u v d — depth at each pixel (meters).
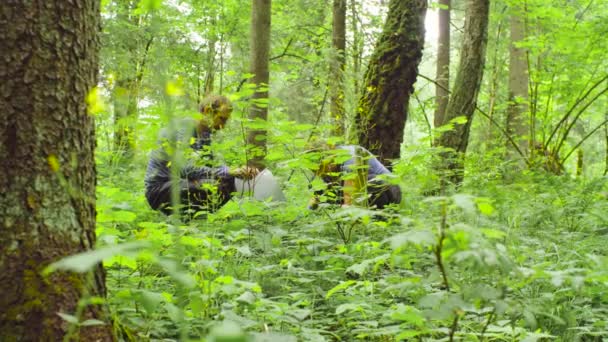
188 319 2.15
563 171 10.59
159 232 2.59
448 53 13.92
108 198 2.76
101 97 1.71
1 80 1.86
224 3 10.52
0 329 1.76
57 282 1.83
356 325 2.65
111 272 2.62
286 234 3.29
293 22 12.53
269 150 3.58
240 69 10.27
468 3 7.96
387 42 6.18
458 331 2.51
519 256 2.38
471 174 6.67
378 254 3.29
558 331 2.62
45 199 1.89
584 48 9.60
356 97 6.17
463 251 1.54
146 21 7.50
